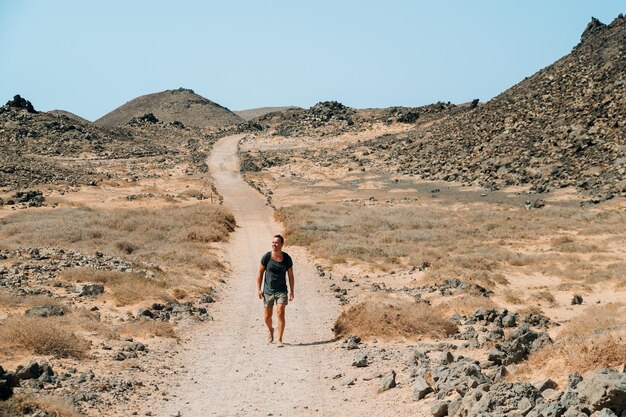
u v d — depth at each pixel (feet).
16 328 43.24
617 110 358.02
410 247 139.23
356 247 129.70
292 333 56.18
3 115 554.87
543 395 28.02
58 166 401.08
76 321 52.44
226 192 330.95
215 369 42.73
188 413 33.01
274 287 51.11
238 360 45.42
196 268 101.71
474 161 365.81
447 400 30.71
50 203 246.47
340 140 579.48
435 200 280.72
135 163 456.45
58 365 39.78
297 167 431.43
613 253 134.72
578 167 300.61
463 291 83.30
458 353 45.24
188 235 149.48
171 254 111.45
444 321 56.54
